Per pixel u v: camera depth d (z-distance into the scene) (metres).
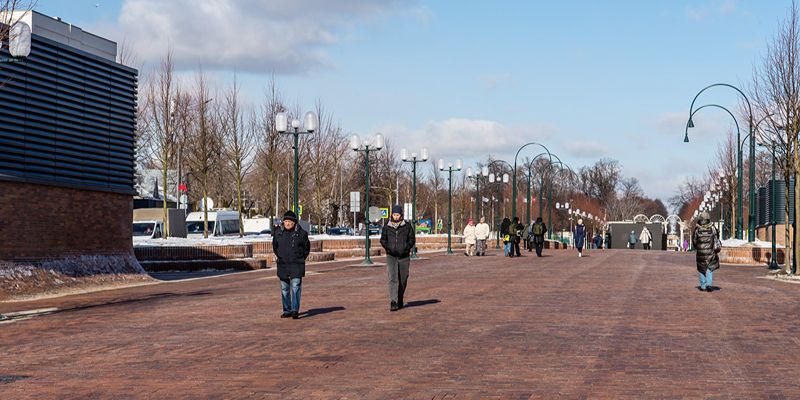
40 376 10.32
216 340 13.16
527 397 8.83
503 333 13.70
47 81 24.17
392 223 17.06
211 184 65.75
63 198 24.44
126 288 24.25
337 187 89.69
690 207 142.75
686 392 9.12
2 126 22.19
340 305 18.28
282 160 60.22
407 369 10.49
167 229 38.84
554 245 71.00
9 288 21.25
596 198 164.62
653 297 20.25
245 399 8.81
